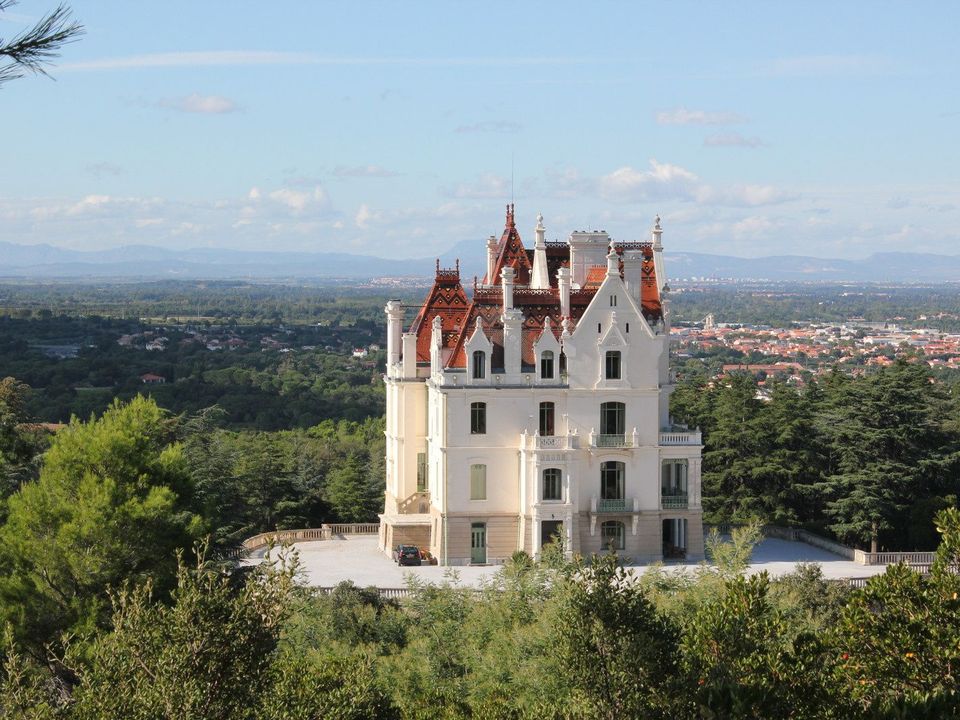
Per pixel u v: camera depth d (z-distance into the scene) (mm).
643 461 93375
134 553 59188
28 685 46469
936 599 41375
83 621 56000
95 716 37312
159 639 38344
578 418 92812
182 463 66625
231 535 86812
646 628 43938
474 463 92312
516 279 105562
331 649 62750
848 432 105625
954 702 35656
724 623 41375
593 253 101812
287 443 142625
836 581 78500
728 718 36938
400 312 104750
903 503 105312
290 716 40938
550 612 60000
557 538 87562
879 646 40906
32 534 59750
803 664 40000
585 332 92625
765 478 108875
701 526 94500
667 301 99312
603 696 42188
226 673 37719
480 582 75812
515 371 92250
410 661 62219
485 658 59906
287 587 39281
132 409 66312
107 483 60031
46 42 22875
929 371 117000
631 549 93312
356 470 120188
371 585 82750
